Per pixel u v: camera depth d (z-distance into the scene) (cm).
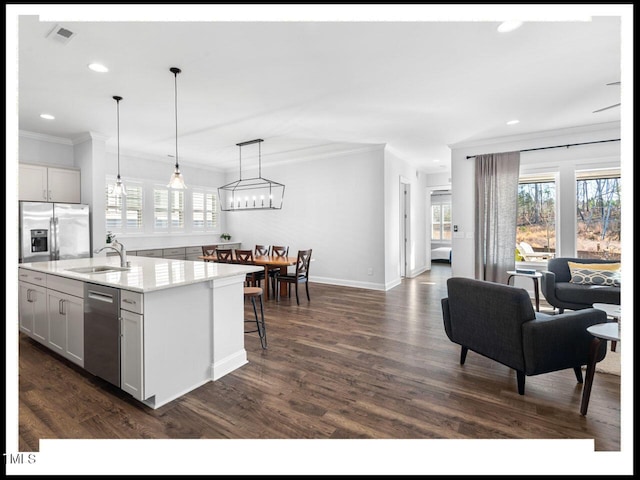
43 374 271
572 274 441
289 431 197
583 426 200
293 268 737
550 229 519
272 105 403
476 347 271
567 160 495
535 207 530
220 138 559
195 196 793
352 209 649
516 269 519
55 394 239
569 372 274
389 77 327
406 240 770
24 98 380
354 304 508
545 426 200
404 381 259
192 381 250
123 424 204
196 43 265
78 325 269
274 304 508
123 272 284
